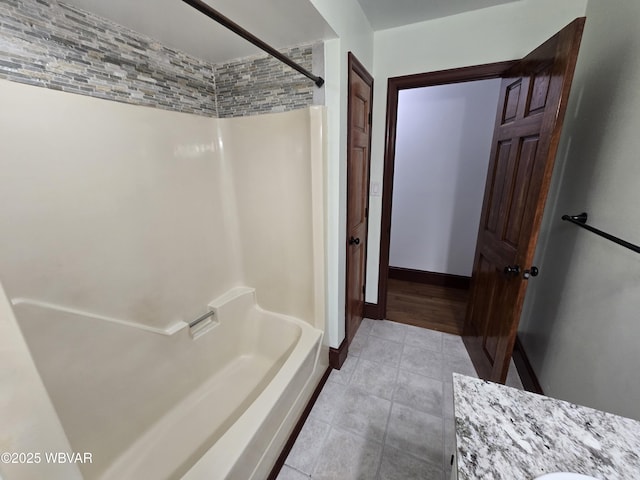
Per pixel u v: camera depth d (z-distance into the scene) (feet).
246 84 5.60
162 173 4.66
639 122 3.25
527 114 4.55
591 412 2.10
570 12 4.97
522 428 1.98
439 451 4.41
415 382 5.84
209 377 5.54
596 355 3.65
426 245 10.71
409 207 10.59
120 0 3.48
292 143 5.23
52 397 3.33
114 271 4.00
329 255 5.59
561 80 3.53
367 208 7.46
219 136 5.78
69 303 3.51
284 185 5.53
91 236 3.71
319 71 4.86
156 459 4.04
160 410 4.61
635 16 3.46
